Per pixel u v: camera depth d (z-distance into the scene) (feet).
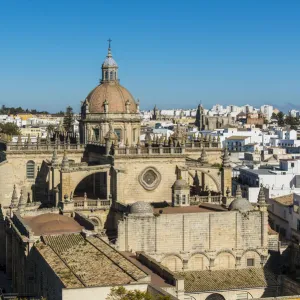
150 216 313.73
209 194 385.50
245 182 538.06
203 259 323.16
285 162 551.18
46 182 422.41
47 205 399.24
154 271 272.72
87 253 264.93
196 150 466.29
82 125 461.78
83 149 444.14
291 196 454.40
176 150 391.65
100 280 224.12
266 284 315.58
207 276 317.42
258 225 331.57
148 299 207.10
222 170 403.75
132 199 384.27
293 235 412.98
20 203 364.38
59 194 378.53
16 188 434.30
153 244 314.55
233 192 526.16
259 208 353.10
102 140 437.99
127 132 452.76
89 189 431.84
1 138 554.46
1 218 409.69
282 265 338.95
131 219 311.27
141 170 385.50
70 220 336.90
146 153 385.50
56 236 297.94
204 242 322.96
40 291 266.98
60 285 222.48
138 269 237.86
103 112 446.19
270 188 484.33
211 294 307.17
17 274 325.83
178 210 337.52
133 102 459.73
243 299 298.15
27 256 293.84
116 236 331.98
